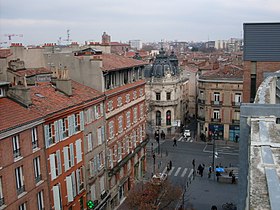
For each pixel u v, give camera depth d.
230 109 73.56
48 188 29.67
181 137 79.56
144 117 56.69
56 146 30.88
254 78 39.41
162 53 84.06
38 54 42.41
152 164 60.75
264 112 15.24
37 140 28.31
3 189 24.39
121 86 45.56
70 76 41.09
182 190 45.41
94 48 54.28
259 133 12.33
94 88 40.41
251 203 7.39
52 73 37.97
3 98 28.47
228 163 60.34
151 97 81.56
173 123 81.81
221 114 74.56
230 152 67.44
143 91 55.59
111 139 43.19
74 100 34.56
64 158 32.22
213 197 45.91
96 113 38.75
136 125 52.41
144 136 56.75
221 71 76.25
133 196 38.91
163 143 74.69
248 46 39.31
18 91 28.55
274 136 11.90
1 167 24.00
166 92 80.75
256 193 7.82
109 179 42.59
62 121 31.98
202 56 184.38
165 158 64.00
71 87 35.59
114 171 43.03
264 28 39.03
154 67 82.00
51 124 30.33
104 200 40.38
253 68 39.19
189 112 100.12
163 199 38.53
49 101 31.72
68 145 32.91
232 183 51.28
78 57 41.09
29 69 38.94
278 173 8.66
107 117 41.38
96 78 40.09
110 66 42.78
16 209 25.64
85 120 36.28
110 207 43.50
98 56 42.12
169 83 80.44
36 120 27.55
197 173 55.50
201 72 94.88
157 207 35.25
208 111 75.56
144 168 56.66
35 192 27.86
